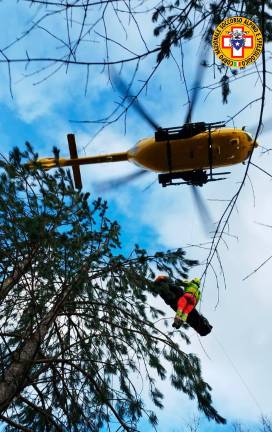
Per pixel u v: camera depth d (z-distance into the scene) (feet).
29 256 17.53
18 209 17.75
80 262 18.29
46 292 17.60
